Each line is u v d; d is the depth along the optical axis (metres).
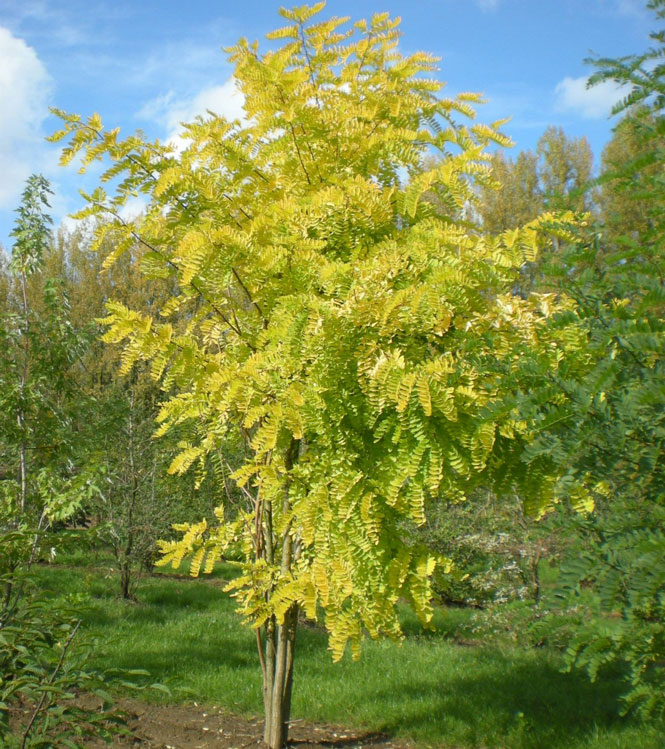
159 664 5.96
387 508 3.29
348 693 5.48
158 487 9.45
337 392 3.23
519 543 7.53
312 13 3.89
